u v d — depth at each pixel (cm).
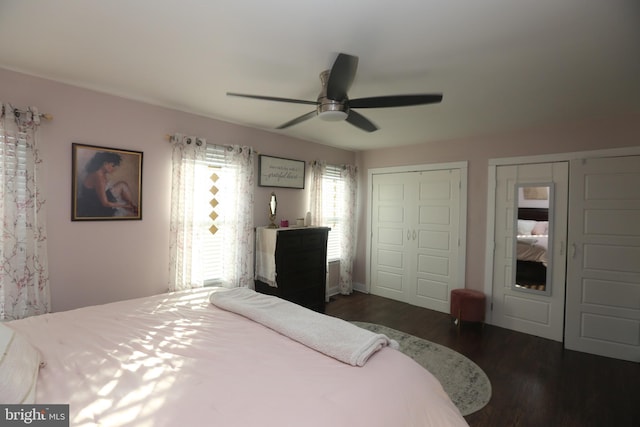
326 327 166
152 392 113
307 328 164
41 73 227
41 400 106
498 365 281
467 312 361
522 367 278
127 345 148
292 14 152
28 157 222
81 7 149
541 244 346
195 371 128
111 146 264
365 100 200
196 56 199
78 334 159
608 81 222
